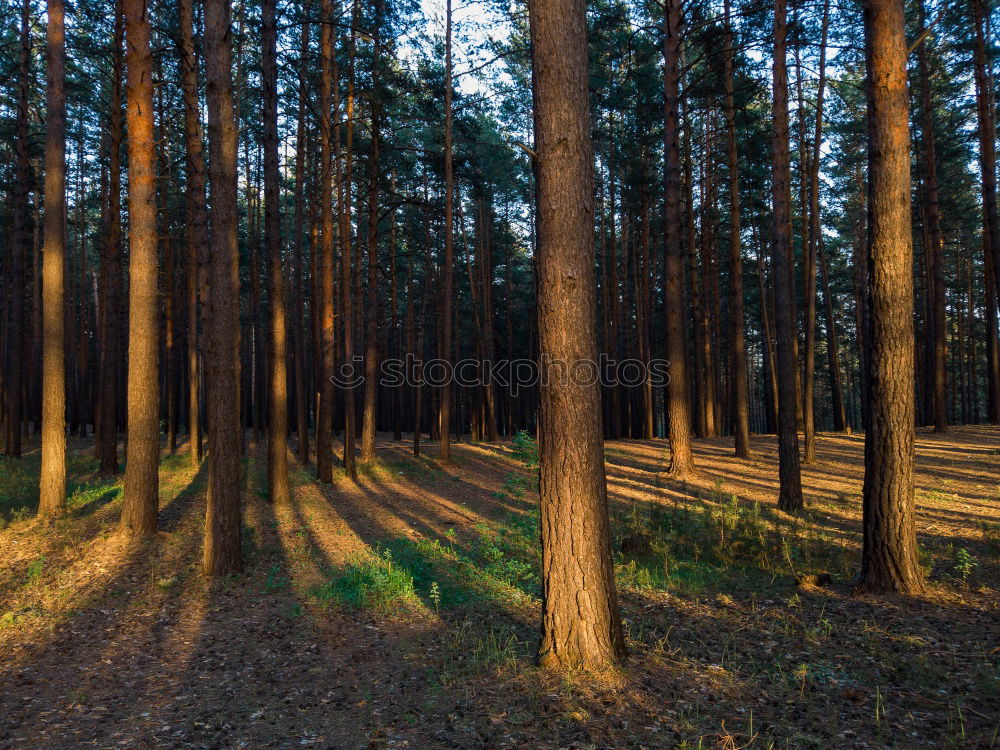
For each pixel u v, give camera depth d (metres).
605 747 3.93
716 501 13.23
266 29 14.48
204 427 30.28
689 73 24.80
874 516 6.78
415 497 16.11
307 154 23.81
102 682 5.41
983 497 12.00
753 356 55.06
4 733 4.49
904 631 5.63
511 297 43.22
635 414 38.22
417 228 31.62
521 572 8.30
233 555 8.78
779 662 5.17
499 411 47.16
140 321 10.59
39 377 32.69
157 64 17.75
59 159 11.73
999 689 4.41
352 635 6.45
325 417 18.00
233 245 8.99
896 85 6.52
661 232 32.09
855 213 31.56
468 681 5.06
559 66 5.00
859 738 3.94
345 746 4.18
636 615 6.57
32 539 10.10
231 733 4.43
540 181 5.10
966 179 29.72
